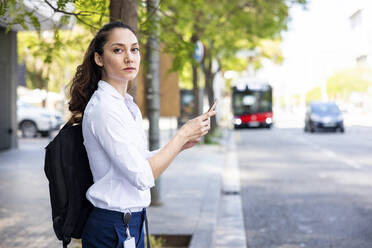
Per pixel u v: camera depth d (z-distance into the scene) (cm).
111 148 228
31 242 589
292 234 688
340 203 902
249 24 1645
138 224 248
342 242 643
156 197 845
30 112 2448
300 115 8381
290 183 1150
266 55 3303
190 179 1167
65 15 411
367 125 4384
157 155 236
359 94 8356
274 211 845
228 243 645
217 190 1002
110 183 237
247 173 1339
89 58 252
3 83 1744
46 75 545
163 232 650
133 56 243
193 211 792
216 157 1702
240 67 3569
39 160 1486
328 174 1292
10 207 806
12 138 1822
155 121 859
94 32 451
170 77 1177
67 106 261
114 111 231
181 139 240
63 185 241
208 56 2439
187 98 2500
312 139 2638
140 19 538
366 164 1499
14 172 1236
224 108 5294
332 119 3164
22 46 1856
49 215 743
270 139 2678
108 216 238
